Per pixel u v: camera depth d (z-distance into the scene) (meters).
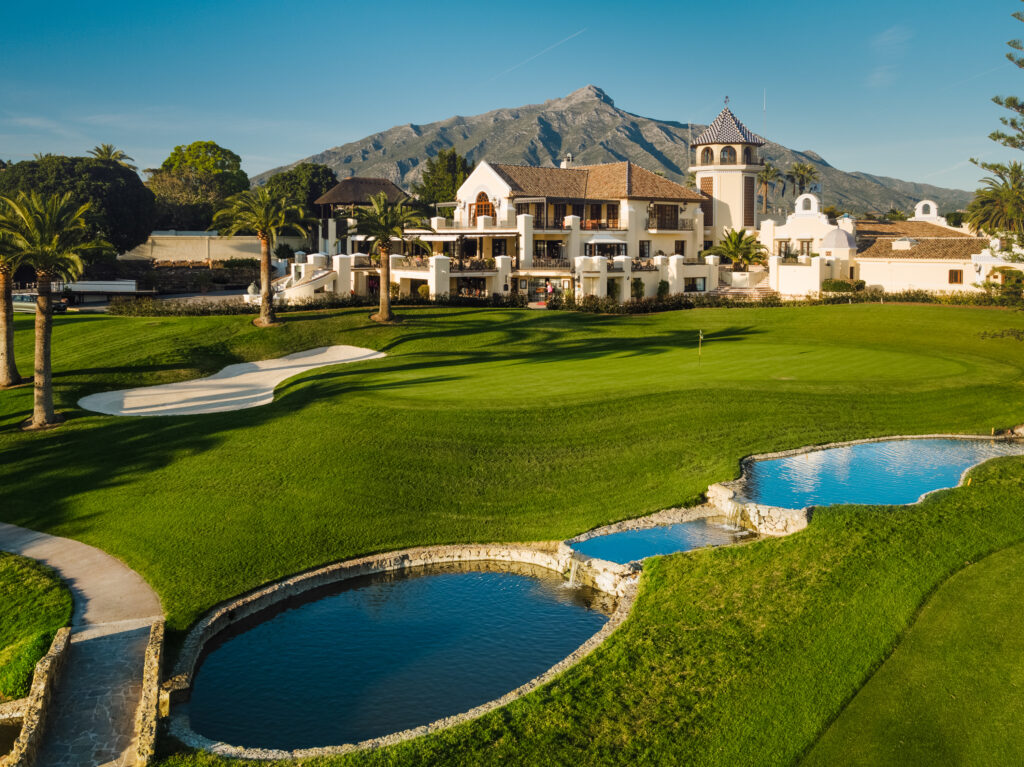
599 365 52.69
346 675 22.36
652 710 19.62
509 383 46.53
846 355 55.75
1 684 20.59
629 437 38.41
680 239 97.00
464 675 22.23
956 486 33.50
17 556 28.56
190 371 52.22
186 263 119.44
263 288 62.00
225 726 20.16
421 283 83.56
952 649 21.34
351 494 32.88
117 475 35.12
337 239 116.25
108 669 21.70
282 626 25.09
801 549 27.11
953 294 79.50
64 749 18.50
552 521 31.44
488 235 85.06
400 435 37.44
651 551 28.86
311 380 48.34
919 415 43.41
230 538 29.66
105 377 49.66
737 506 31.05
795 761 17.72
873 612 23.33
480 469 35.16
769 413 41.88
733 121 102.69
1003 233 63.25
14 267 45.47
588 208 92.38
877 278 87.62
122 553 28.81
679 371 49.94
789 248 95.94
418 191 156.62
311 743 19.48
